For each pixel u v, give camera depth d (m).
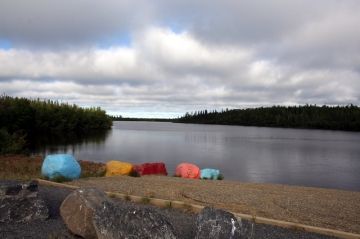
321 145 77.12
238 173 32.06
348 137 116.50
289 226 9.01
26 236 7.68
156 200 10.81
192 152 53.78
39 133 87.75
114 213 6.71
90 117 128.38
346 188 25.92
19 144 29.53
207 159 43.94
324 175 33.22
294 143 82.31
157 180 16.48
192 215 9.66
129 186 13.84
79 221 7.60
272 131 160.25
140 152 51.38
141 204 10.74
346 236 8.45
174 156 46.84
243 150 60.19
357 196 14.73
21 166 18.72
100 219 6.88
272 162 43.03
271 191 14.71
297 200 12.62
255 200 12.19
